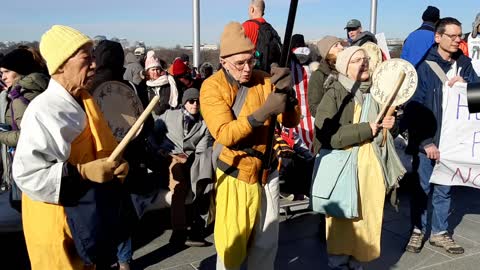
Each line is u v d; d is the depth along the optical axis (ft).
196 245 13.00
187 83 16.66
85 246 6.50
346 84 9.60
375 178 9.81
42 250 6.57
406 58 18.40
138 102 9.82
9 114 10.04
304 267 11.90
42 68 10.13
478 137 12.13
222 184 8.30
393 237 13.79
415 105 12.28
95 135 6.81
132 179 10.68
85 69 6.49
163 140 13.24
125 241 10.89
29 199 6.72
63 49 6.30
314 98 13.97
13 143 9.03
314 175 9.91
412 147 12.59
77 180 6.35
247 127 7.41
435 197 12.92
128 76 19.30
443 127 12.24
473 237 13.83
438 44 12.39
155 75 16.58
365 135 9.15
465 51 19.76
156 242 13.32
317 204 9.86
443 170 12.39
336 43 13.58
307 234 13.97
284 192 16.12
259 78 8.50
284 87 7.16
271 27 13.35
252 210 8.38
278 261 12.22
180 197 12.68
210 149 11.97
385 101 9.00
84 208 6.45
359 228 9.81
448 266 11.94
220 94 8.04
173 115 13.26
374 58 12.97
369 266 11.91
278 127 13.51
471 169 12.22
